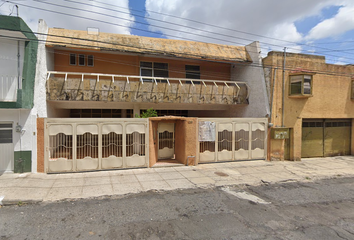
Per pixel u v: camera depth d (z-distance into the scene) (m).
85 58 11.89
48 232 4.46
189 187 7.51
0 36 7.42
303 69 12.66
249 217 5.39
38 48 9.02
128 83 10.74
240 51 13.77
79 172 8.83
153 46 12.26
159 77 11.95
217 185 7.82
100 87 10.36
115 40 11.83
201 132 10.62
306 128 13.52
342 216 5.65
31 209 5.57
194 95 11.83
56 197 6.31
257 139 12.12
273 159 12.11
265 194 7.19
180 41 13.44
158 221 5.03
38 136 8.56
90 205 5.85
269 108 12.05
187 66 13.95
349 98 14.02
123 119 9.38
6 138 8.30
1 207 5.67
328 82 13.32
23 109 8.39
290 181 8.74
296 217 5.50
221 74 14.73
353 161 12.95
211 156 10.93
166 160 11.02
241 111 13.87
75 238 4.25
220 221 5.12
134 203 6.04
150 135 9.82
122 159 9.38
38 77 8.81
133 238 4.30
